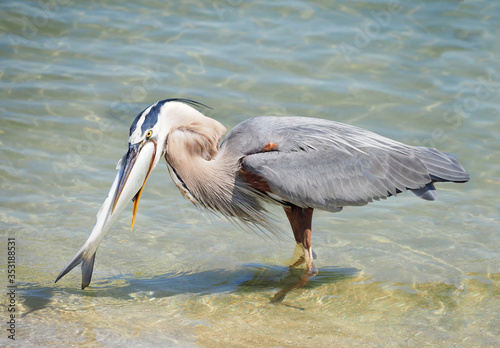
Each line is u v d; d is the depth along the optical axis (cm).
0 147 1338
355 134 1054
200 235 1127
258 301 923
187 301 916
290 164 995
